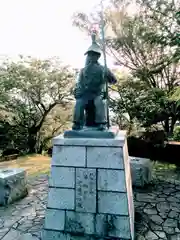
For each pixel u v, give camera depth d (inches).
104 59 114.1
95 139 107.0
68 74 386.0
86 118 119.2
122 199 105.0
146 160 203.3
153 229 128.1
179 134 300.4
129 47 278.1
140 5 251.6
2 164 291.0
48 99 403.2
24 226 134.4
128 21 259.3
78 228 111.3
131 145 309.0
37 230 129.9
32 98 396.5
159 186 194.9
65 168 111.3
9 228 132.7
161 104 255.6
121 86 287.3
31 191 189.5
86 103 116.3
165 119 286.7
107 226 107.6
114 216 106.3
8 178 165.0
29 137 424.5
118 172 104.8
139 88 280.8
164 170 247.6
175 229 128.0
